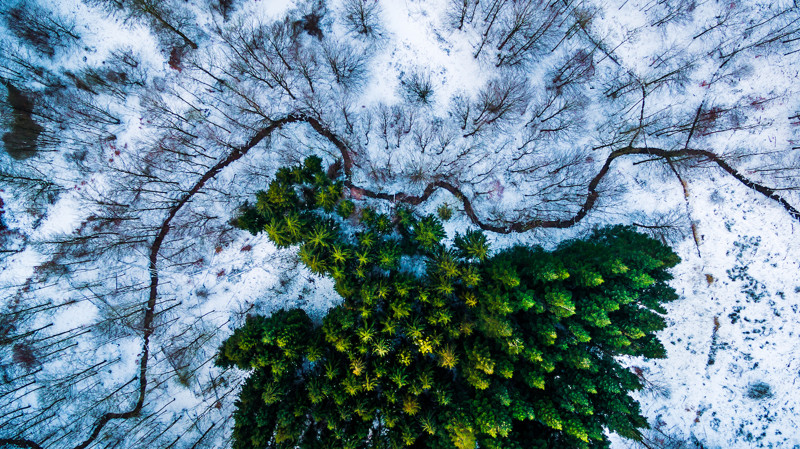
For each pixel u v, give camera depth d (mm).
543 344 21234
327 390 21531
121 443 27297
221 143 27469
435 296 21922
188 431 27516
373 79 27578
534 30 27375
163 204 27562
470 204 27812
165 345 27594
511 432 21703
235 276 27656
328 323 22625
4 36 26453
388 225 25422
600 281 20094
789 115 27969
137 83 27109
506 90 27453
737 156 27906
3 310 26844
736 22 27641
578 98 27906
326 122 27547
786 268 27969
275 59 27109
